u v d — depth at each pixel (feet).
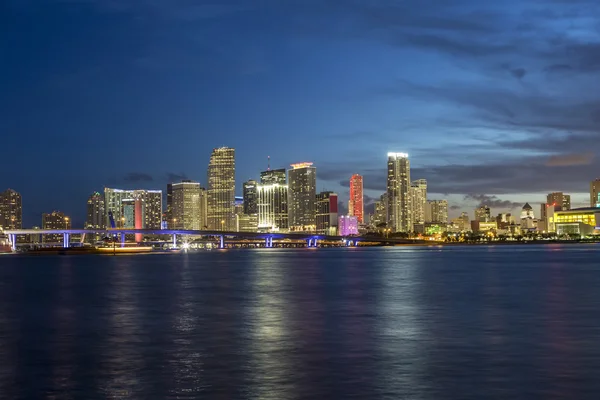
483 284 367.66
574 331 179.93
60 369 133.39
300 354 146.61
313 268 600.39
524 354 145.18
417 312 228.84
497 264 646.33
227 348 155.12
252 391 113.70
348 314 223.30
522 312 226.99
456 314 222.07
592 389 113.70
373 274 483.10
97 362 140.05
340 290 331.36
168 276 490.08
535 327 188.34
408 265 644.27
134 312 237.66
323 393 112.06
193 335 176.86
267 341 165.07
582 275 449.06
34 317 225.97
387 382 119.44
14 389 117.08
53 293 336.90
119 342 166.50
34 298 306.14
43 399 110.22
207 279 443.32
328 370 129.59
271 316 218.79
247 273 520.83
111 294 324.19
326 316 217.77
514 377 122.72
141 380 122.72
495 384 117.50
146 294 320.91
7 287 388.98
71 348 158.10
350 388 115.24
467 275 459.32
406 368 131.03
